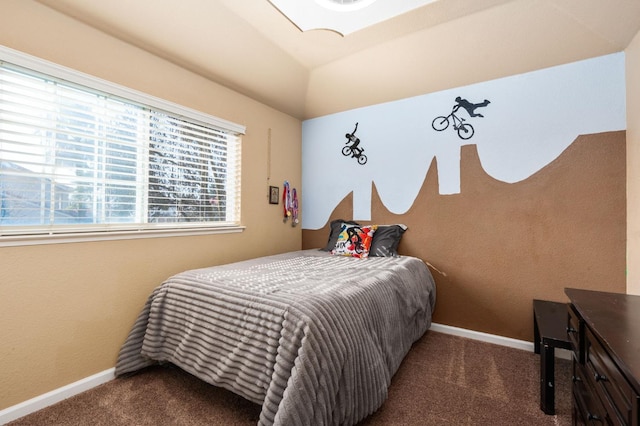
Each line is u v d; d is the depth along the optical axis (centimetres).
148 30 191
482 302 255
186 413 154
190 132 238
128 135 200
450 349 234
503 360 215
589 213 217
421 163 283
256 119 296
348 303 147
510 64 233
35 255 158
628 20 182
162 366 200
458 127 265
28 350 155
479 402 165
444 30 217
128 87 194
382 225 300
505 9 196
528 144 237
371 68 266
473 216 259
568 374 200
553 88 228
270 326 132
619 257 207
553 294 229
